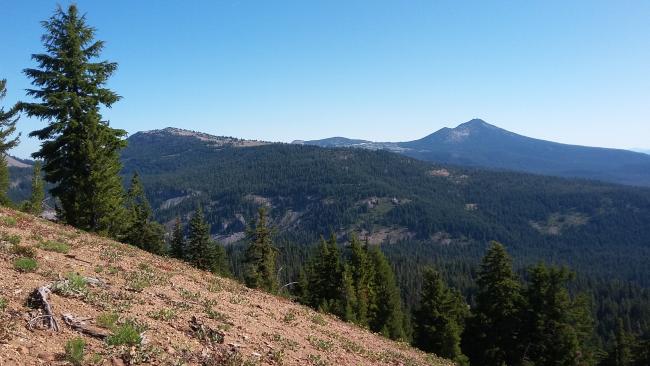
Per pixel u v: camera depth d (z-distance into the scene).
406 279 139.88
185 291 13.35
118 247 19.75
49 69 28.42
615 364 62.09
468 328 46.59
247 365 8.62
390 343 19.19
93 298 9.57
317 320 16.94
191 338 9.19
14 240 13.32
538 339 41.12
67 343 7.02
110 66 30.16
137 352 7.53
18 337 6.80
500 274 43.88
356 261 57.22
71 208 28.38
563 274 40.97
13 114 34.44
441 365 17.89
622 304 148.62
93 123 28.31
